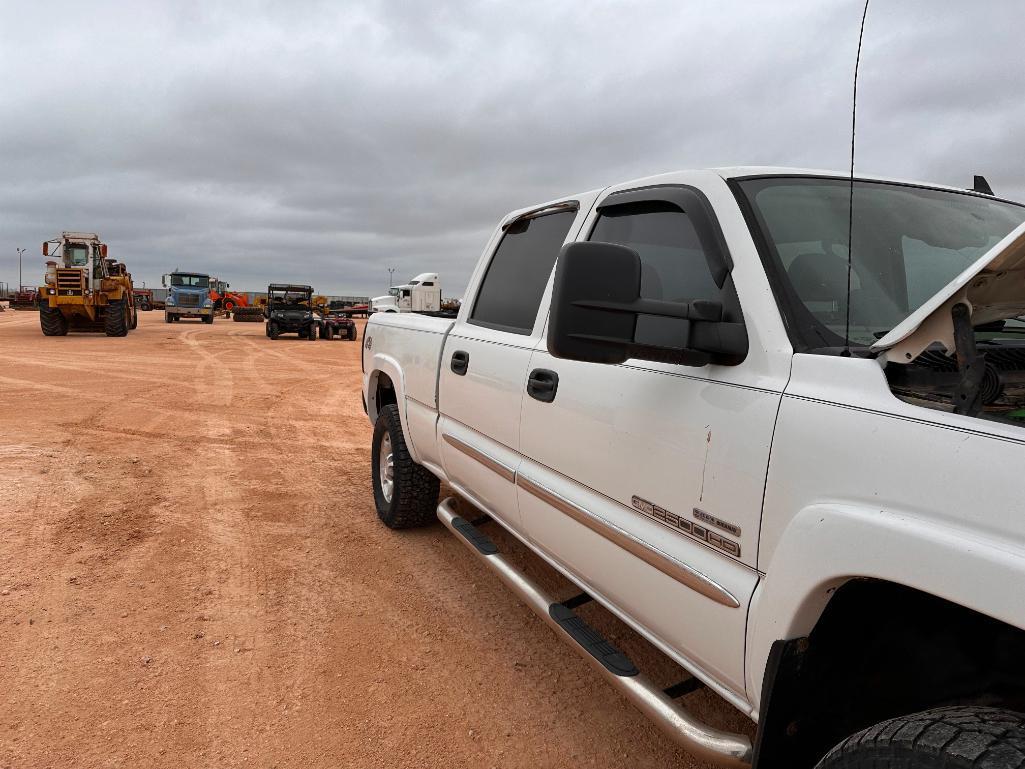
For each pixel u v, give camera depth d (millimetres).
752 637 1658
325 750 2430
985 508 1206
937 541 1234
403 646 3141
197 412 9164
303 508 5070
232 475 5969
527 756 2424
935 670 1550
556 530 2562
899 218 2203
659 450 1995
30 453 6309
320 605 3518
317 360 18609
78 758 2344
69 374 12750
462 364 3365
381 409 4734
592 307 1669
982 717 1214
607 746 2486
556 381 2541
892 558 1307
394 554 4184
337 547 4289
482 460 3109
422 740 2494
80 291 23562
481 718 2631
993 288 1386
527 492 2744
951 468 1273
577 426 2396
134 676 2838
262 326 40469
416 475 4281
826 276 1910
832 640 1601
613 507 2236
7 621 3232
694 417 1882
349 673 2914
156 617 3340
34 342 21188
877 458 1402
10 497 4992
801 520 1511
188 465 6254
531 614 3465
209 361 16859
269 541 4371
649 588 2059
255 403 10219
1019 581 1110
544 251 3066
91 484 5461
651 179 2467
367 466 6504
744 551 1703
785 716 1579
